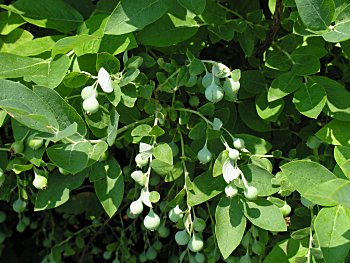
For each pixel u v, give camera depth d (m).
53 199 0.31
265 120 0.34
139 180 0.31
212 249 0.36
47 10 0.33
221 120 0.34
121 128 0.32
